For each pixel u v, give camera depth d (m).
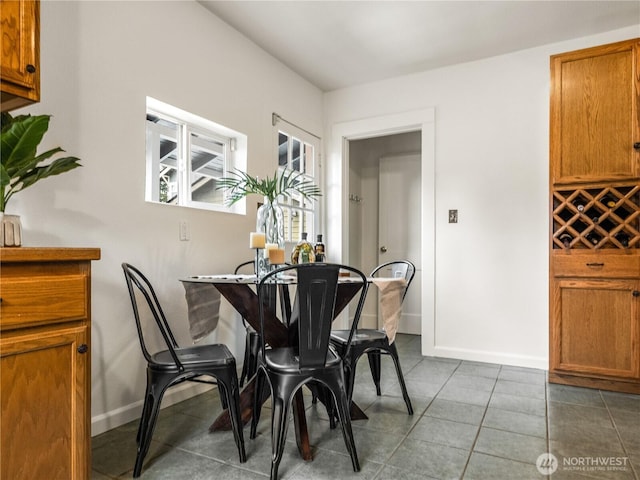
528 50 3.20
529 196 3.18
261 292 1.72
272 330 2.01
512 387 2.66
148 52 2.25
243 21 2.80
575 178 2.68
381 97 3.79
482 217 3.33
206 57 2.64
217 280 1.91
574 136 2.70
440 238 3.48
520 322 3.19
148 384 1.73
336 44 3.11
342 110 3.99
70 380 1.26
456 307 3.41
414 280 4.51
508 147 3.26
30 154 1.37
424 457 1.73
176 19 2.43
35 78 1.35
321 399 2.05
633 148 2.54
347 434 1.65
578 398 2.45
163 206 2.33
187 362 1.71
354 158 4.78
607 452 1.77
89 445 1.31
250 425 2.08
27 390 1.16
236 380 1.78
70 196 1.86
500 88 3.29
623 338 2.54
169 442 1.88
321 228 4.03
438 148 3.51
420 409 2.28
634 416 2.17
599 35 2.96
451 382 2.77
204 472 1.62
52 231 1.79
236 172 2.96
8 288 1.12
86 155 1.93
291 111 3.55
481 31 2.92
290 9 2.65
